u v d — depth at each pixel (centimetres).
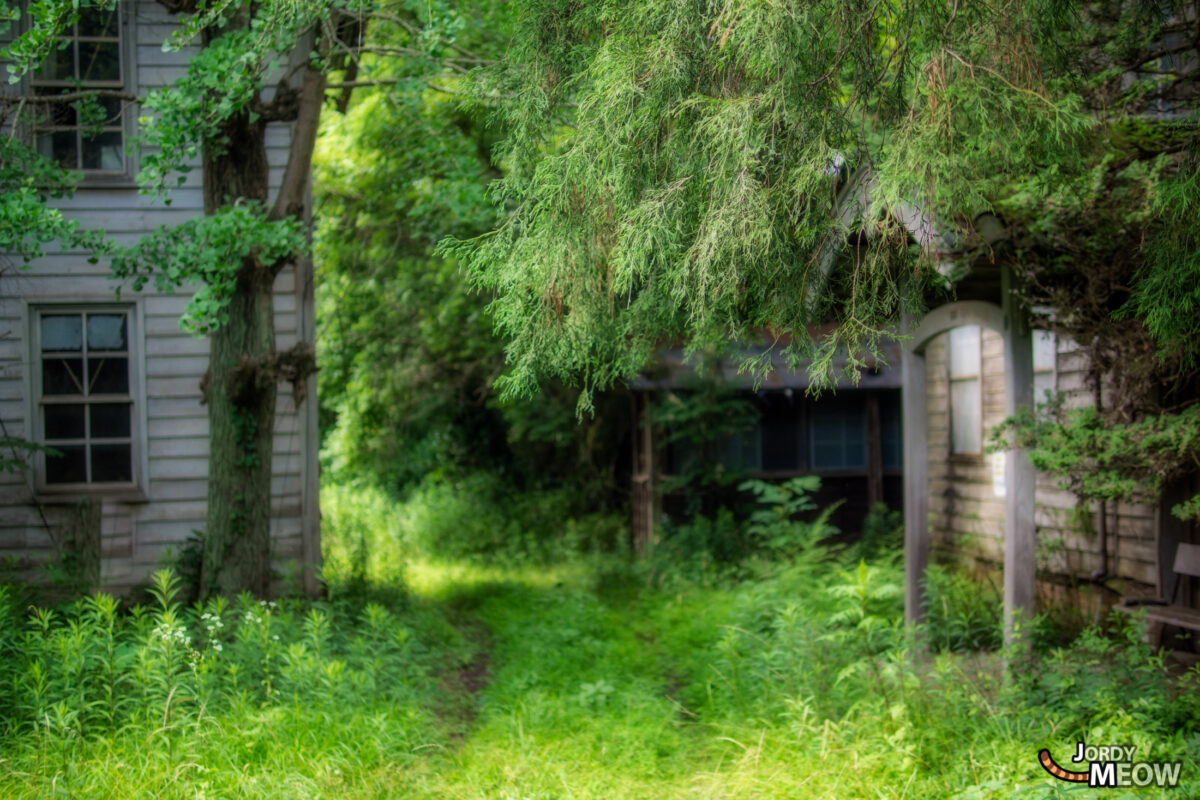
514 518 1627
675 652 873
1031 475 692
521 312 452
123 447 917
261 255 711
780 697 616
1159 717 507
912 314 418
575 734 617
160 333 915
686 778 544
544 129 465
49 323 904
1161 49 625
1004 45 402
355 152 1347
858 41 403
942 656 632
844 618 703
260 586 797
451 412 1780
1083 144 505
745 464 1375
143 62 909
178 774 491
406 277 1475
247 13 767
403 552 1430
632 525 1611
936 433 1188
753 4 361
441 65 792
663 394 1391
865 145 408
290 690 614
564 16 461
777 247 387
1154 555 767
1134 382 632
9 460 808
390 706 612
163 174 668
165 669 590
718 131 380
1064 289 651
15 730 533
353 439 1809
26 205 627
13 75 600
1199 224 421
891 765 502
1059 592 895
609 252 443
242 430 792
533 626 942
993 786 452
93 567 851
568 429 1641
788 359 418
